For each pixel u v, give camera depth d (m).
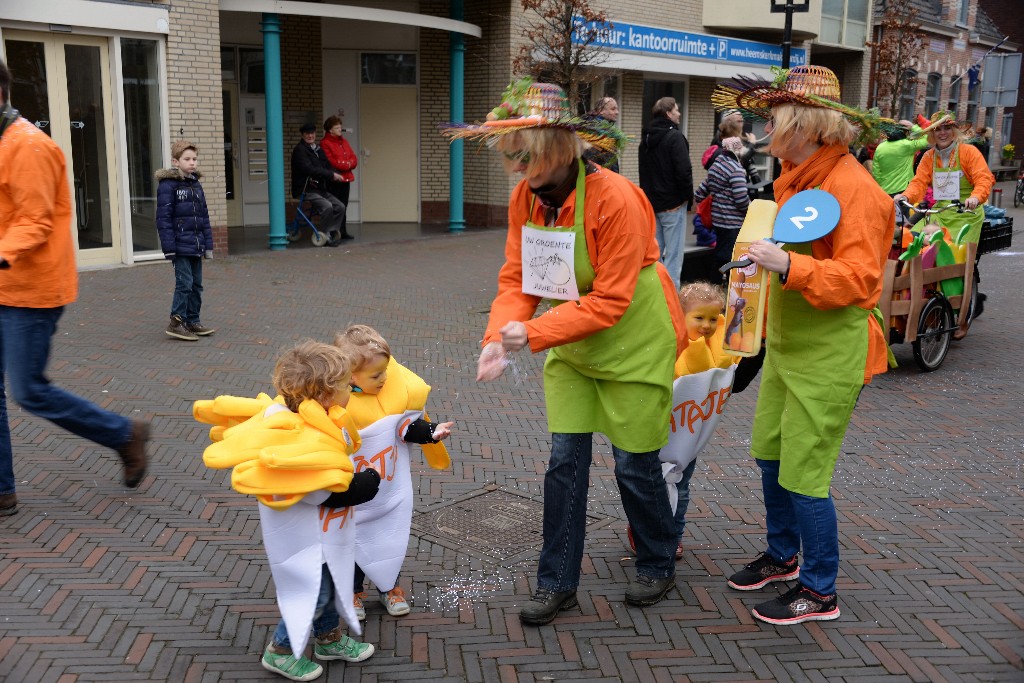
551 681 3.13
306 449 2.74
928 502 4.76
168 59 11.25
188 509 4.42
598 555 4.10
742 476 5.11
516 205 3.42
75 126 10.66
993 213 8.93
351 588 3.00
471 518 4.47
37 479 4.71
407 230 15.56
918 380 7.26
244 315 8.86
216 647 3.28
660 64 17.66
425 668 3.19
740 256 3.22
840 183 3.15
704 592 3.76
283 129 15.31
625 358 3.30
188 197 7.64
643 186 9.20
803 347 3.32
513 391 6.77
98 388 6.35
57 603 3.52
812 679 3.15
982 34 31.70
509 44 15.29
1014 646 3.36
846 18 23.06
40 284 4.02
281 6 12.05
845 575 3.92
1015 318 9.82
